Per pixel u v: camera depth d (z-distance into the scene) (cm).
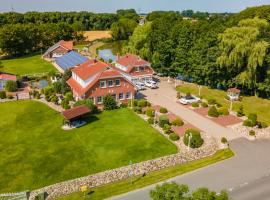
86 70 6838
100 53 13288
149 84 8006
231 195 3653
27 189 3819
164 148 4800
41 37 13612
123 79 6700
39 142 5022
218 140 5103
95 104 6581
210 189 3762
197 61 7812
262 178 4019
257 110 6481
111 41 17462
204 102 6856
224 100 7050
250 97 7275
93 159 4494
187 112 6338
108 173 4019
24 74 9450
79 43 16150
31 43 12938
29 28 13088
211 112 6084
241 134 5347
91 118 5972
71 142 5009
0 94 7081
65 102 6456
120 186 3825
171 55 8881
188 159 4450
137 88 7462
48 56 12000
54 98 6762
